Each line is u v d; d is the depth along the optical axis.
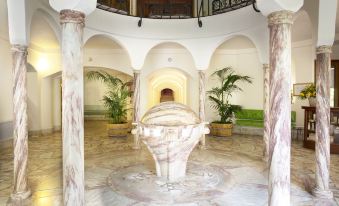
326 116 5.21
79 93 3.93
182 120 6.02
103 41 11.55
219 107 12.01
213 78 13.42
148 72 13.30
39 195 5.24
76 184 3.90
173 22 9.74
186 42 9.88
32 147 9.77
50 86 12.93
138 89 9.89
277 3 3.68
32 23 8.07
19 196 5.04
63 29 3.87
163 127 5.69
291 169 6.88
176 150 5.86
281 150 3.82
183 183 5.78
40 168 7.10
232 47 12.68
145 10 12.17
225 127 11.71
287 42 3.80
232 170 6.79
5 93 9.60
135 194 5.21
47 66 12.43
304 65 10.84
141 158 8.16
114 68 13.36
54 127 13.70
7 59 9.72
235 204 4.75
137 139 9.59
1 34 9.11
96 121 18.55
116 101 12.18
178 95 17.09
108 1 10.93
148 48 9.92
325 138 5.19
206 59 9.72
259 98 12.59
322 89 5.24
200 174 6.40
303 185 5.75
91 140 11.21
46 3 6.27
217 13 9.84
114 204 4.79
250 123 12.40
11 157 8.30
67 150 3.89
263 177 6.23
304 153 8.58
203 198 5.00
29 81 12.27
